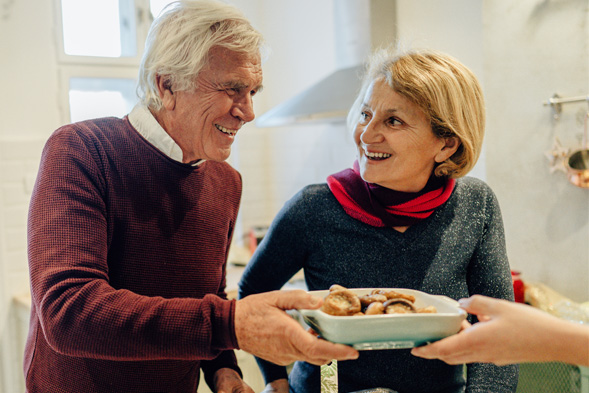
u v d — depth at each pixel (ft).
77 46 9.49
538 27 6.70
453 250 3.86
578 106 6.40
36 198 3.26
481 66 7.55
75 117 9.68
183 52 3.42
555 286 6.81
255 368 8.34
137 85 3.77
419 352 2.72
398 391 3.71
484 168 7.57
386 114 3.67
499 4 7.04
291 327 2.66
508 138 7.09
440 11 8.09
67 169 3.34
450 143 3.81
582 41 6.33
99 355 2.87
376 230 3.83
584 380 5.59
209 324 2.75
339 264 3.86
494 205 4.11
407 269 3.79
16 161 8.74
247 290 4.17
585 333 2.58
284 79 11.76
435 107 3.60
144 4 9.89
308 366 3.91
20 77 8.83
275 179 12.13
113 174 3.56
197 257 3.92
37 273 3.02
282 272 4.07
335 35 9.34
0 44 8.65
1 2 8.62
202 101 3.51
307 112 8.20
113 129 3.70
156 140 3.67
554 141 6.65
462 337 2.66
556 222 6.72
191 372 4.04
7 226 8.70
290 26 11.44
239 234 11.91
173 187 3.77
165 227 3.75
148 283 3.72
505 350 2.64
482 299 2.77
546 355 2.62
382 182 3.76
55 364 3.63
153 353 2.80
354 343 2.66
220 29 3.44
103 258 3.26
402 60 3.75
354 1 8.75
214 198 4.09
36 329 3.74
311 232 3.92
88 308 2.85
